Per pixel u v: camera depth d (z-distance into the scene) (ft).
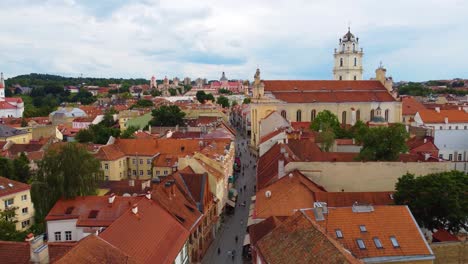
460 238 197.47
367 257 156.97
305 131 474.49
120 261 141.28
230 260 241.96
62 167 259.60
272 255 146.30
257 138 579.07
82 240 139.44
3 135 551.59
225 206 335.06
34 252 135.95
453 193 205.16
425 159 309.83
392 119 624.18
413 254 159.12
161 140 431.43
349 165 259.60
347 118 607.78
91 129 589.32
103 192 291.99
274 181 261.24
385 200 225.97
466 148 378.94
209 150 371.97
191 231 219.61
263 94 588.09
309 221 147.33
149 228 183.11
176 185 256.11
